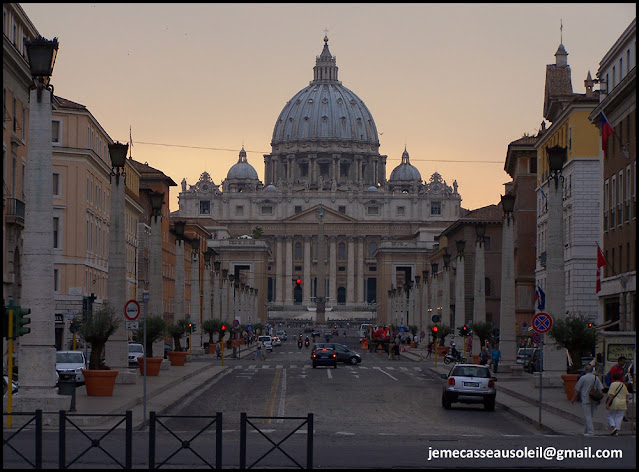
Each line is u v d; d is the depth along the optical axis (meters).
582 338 46.31
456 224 143.75
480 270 71.31
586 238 81.00
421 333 124.50
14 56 54.09
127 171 102.19
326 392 51.34
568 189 83.56
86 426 30.39
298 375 69.31
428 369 81.19
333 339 191.12
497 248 140.75
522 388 51.00
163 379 54.75
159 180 127.81
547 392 47.03
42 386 31.12
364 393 50.91
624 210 61.25
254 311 188.38
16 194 57.81
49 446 25.33
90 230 83.50
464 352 78.44
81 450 24.67
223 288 131.38
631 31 60.62
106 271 92.31
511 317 63.25
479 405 44.75
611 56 65.94
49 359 31.28
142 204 116.81
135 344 69.00
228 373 71.56
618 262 63.06
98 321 41.53
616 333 40.25
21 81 58.06
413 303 146.00
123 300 47.97
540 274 95.12
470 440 28.75
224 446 26.45
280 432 30.73
